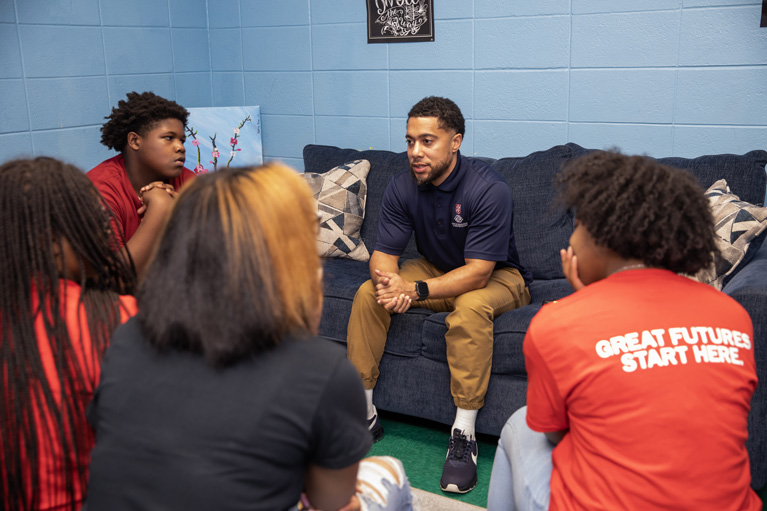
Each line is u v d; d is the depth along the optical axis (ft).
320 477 3.14
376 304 7.81
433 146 7.61
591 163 3.95
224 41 12.90
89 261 3.77
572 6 9.77
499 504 4.92
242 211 2.92
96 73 11.05
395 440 7.95
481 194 7.68
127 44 11.48
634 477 3.43
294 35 12.16
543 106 10.34
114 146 7.30
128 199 7.23
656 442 3.41
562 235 9.02
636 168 3.77
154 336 2.92
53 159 3.79
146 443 2.82
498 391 7.40
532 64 10.25
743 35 8.83
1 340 3.32
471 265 7.62
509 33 10.31
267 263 2.91
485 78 10.68
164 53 12.17
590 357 3.58
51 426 3.35
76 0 10.56
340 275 9.18
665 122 9.58
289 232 3.00
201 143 11.94
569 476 3.78
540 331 3.79
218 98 13.30
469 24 10.57
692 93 9.32
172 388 2.86
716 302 3.72
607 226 3.72
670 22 9.21
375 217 10.29
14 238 3.43
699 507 3.37
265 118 12.91
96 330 3.54
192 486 2.73
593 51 9.78
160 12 11.98
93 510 2.92
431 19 10.82
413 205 8.20
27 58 10.00
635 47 9.51
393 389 8.07
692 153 9.52
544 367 3.77
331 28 11.77
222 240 2.88
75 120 10.84
